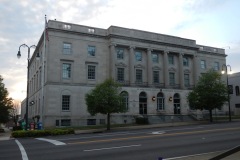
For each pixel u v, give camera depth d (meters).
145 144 19.03
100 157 14.23
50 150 17.19
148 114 55.28
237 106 76.88
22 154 15.80
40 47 58.31
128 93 54.34
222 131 26.91
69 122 48.81
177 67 62.81
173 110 59.06
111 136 25.98
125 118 52.91
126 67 55.81
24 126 37.59
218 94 49.22
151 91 57.03
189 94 53.28
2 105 47.97
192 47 64.12
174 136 23.66
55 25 50.03
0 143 23.20
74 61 50.97
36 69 65.44
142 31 57.72
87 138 24.61
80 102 50.25
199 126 35.88
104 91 38.91
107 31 55.09
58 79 49.16
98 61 53.31
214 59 70.25
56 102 48.22
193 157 13.42
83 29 52.66
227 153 9.38
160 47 59.75
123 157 14.09
